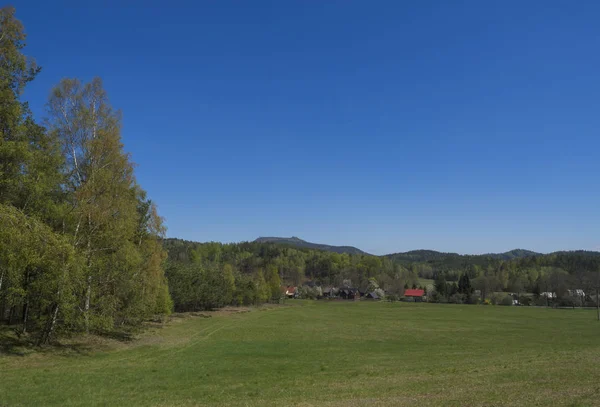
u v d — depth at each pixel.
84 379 22.86
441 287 179.50
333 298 195.75
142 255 42.53
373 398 17.30
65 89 34.62
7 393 19.28
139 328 47.66
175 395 19.41
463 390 18.27
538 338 50.19
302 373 25.84
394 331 57.75
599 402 14.60
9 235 21.80
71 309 30.59
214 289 89.88
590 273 143.00
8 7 27.08
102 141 34.12
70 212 31.69
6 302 30.30
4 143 24.78
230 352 36.03
